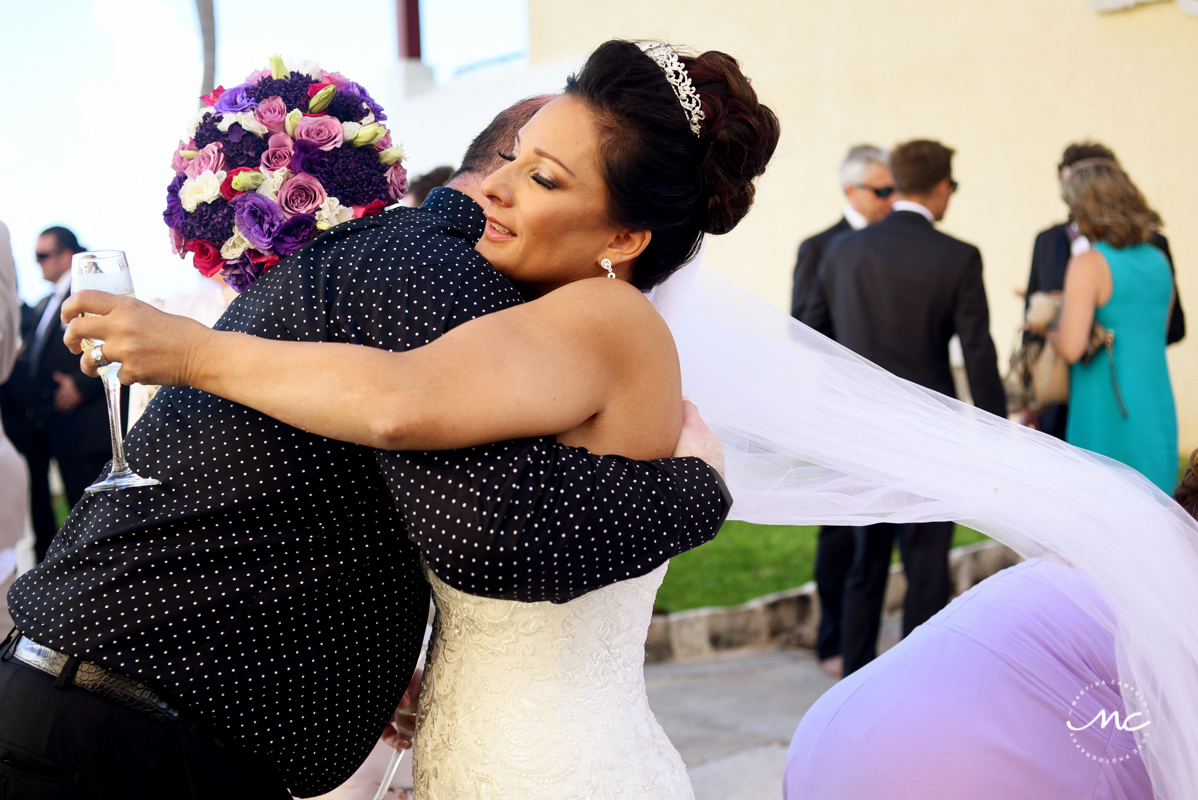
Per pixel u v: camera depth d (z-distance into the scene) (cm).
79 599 123
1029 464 171
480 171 163
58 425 498
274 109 147
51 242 530
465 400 111
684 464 132
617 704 139
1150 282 400
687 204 132
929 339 372
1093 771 163
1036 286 466
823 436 177
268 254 144
